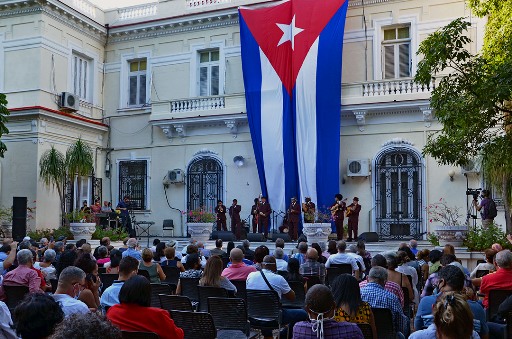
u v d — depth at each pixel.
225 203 20.97
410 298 7.18
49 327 3.02
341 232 17.47
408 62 19.64
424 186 18.28
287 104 19.20
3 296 7.30
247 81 19.78
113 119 23.41
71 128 21.55
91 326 2.38
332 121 18.61
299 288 7.75
